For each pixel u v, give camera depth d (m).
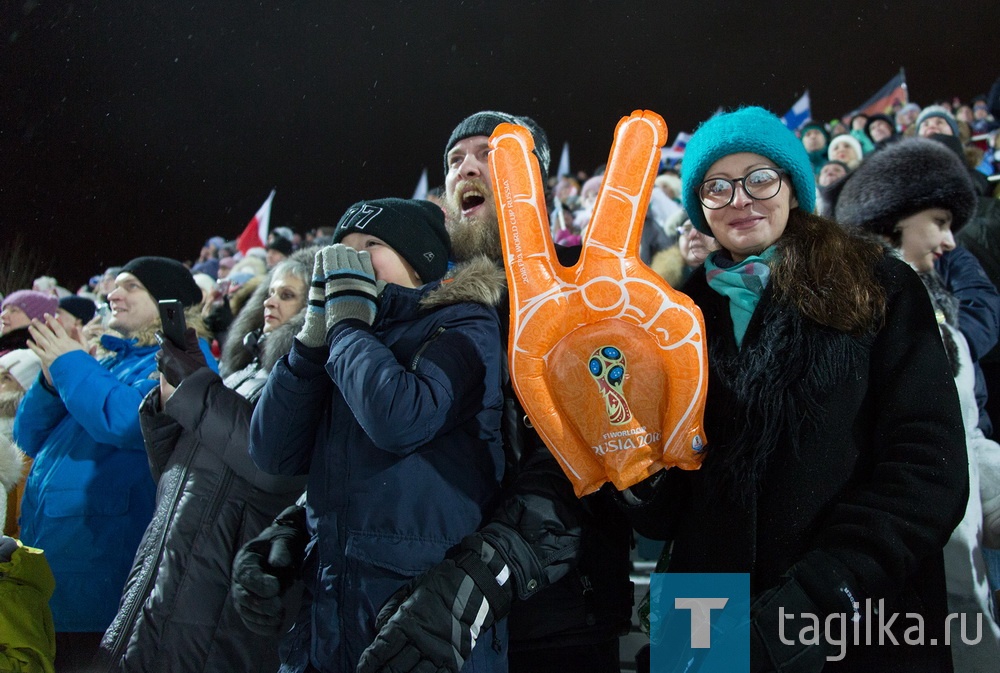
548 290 1.44
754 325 1.49
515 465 1.70
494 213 2.10
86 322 3.91
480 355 1.64
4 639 1.91
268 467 1.78
